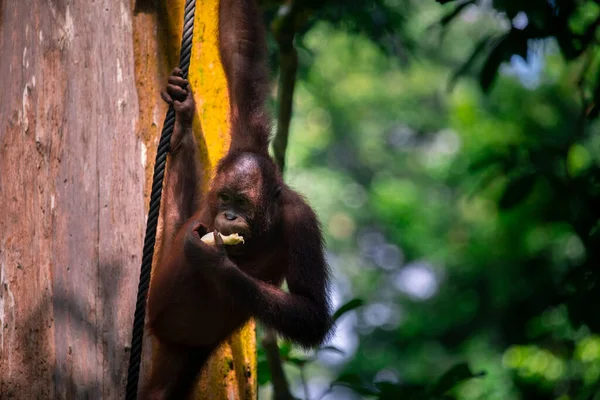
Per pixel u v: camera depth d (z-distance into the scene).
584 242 11.62
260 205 8.38
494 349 27.06
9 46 8.91
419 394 10.66
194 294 8.28
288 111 12.84
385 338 35.12
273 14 16.00
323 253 9.02
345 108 37.50
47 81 8.61
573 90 26.11
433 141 38.56
